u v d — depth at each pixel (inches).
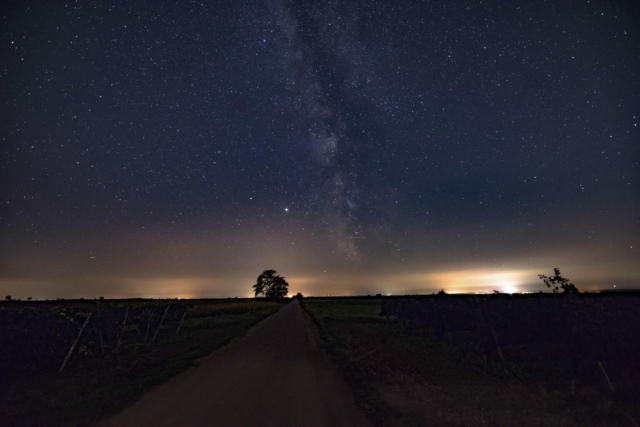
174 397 332.5
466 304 714.2
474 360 560.7
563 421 295.3
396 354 599.5
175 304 971.3
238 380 400.8
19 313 493.7
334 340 717.9
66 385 401.1
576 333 437.4
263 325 1065.5
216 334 836.0
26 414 293.9
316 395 343.3
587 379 423.2
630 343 404.5
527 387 411.2
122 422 267.6
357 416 286.8
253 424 264.5
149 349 618.5
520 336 557.0
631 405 336.2
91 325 581.3
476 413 313.4
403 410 310.0
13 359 466.3
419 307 948.0
